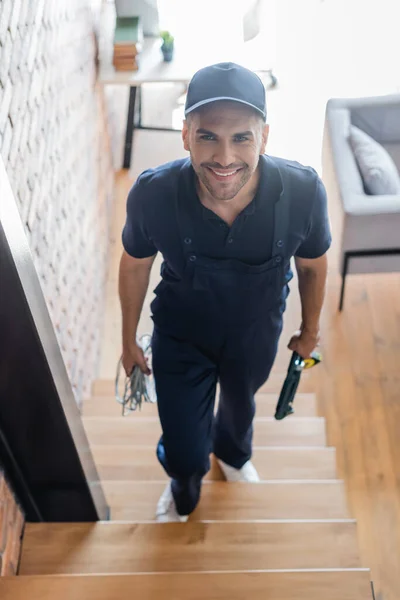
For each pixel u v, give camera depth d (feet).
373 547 9.55
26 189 6.93
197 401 6.81
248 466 8.79
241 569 6.95
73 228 9.95
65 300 9.29
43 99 7.88
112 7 13.97
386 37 17.38
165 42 12.97
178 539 7.09
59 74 8.95
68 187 9.55
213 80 4.91
